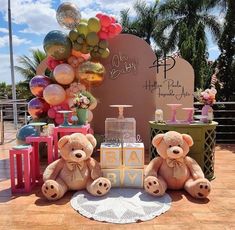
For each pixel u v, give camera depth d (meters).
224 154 5.38
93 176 3.43
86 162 3.50
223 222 2.68
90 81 5.11
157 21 16.84
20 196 3.34
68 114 4.61
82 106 4.26
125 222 2.68
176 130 3.90
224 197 3.28
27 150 3.42
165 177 3.46
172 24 15.52
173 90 5.86
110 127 4.25
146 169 3.52
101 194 3.24
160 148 3.47
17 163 3.55
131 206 3.01
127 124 4.24
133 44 5.80
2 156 5.29
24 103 7.04
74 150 3.35
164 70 5.84
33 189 3.55
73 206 3.02
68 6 5.05
